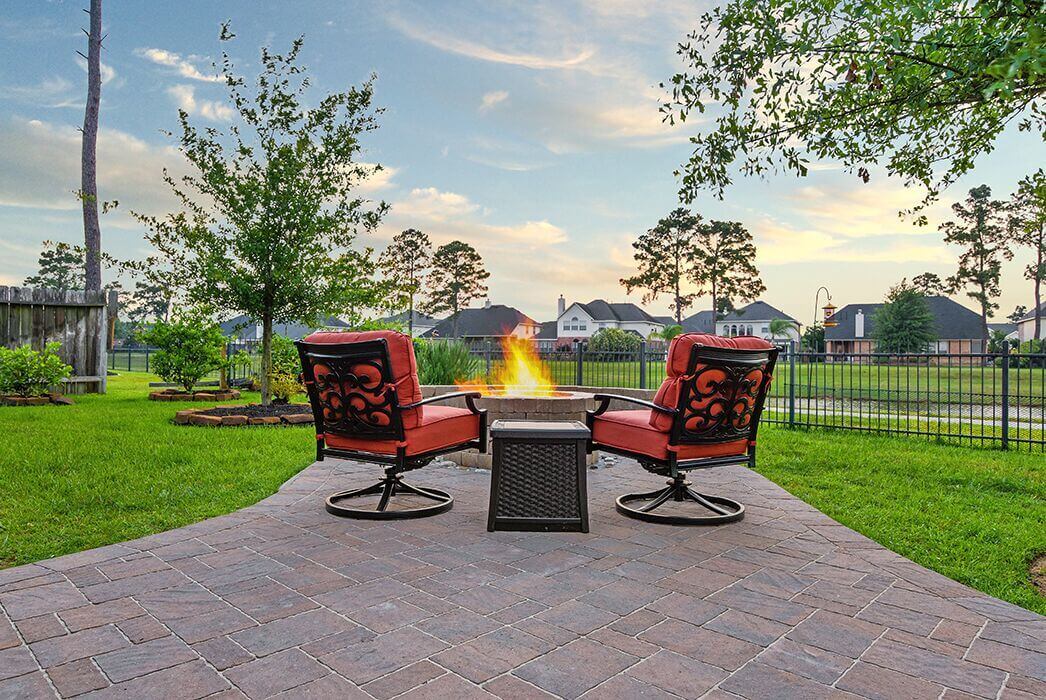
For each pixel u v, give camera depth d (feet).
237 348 51.65
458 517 13.42
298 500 14.69
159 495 14.78
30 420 27.17
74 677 6.63
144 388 47.93
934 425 31.30
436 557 10.73
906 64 10.72
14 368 34.12
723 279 159.43
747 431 14.29
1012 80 8.22
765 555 11.01
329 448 14.34
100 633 7.70
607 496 15.70
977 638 7.83
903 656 7.32
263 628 7.85
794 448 23.27
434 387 23.11
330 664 6.94
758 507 14.55
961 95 11.70
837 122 13.62
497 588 9.31
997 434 28.76
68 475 16.72
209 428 25.91
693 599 8.97
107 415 29.48
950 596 9.21
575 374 37.50
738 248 159.02
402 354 13.12
